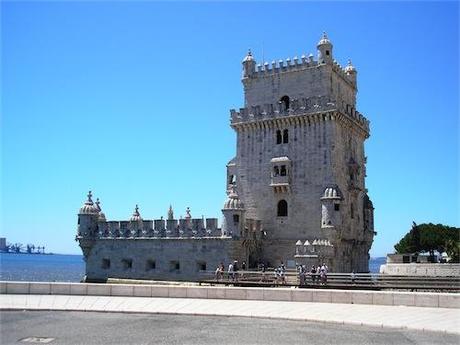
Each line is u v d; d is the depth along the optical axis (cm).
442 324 2592
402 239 11938
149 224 6662
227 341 2267
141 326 2638
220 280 5500
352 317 2812
